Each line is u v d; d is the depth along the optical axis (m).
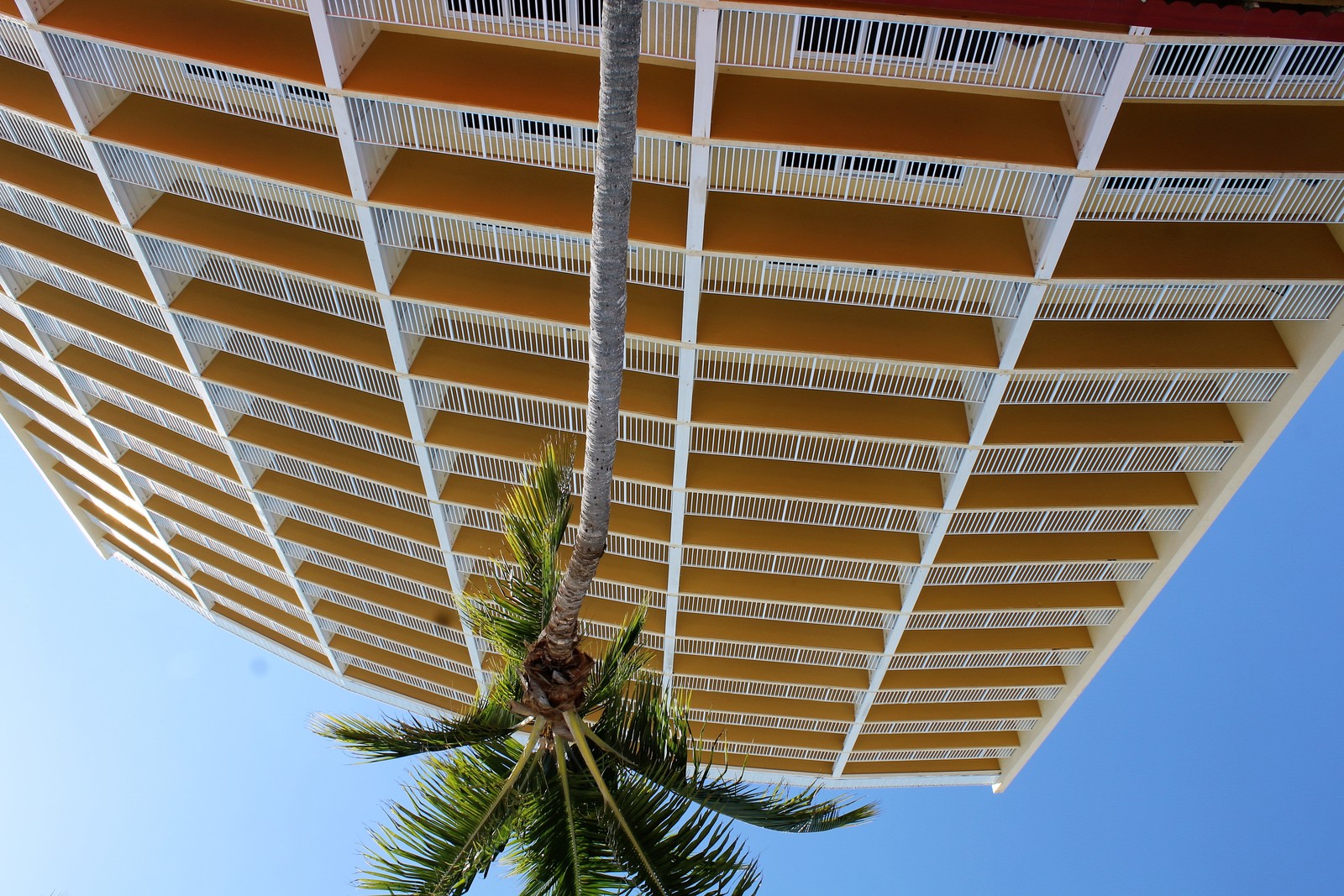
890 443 23.20
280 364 24.62
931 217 18.72
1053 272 18.08
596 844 13.84
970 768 35.47
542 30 16.31
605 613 29.47
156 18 17.81
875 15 13.98
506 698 15.48
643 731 14.85
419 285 21.02
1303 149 16.38
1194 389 21.20
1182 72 15.67
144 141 19.64
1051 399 21.23
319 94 19.05
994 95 16.95
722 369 22.34
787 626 29.41
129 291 23.78
